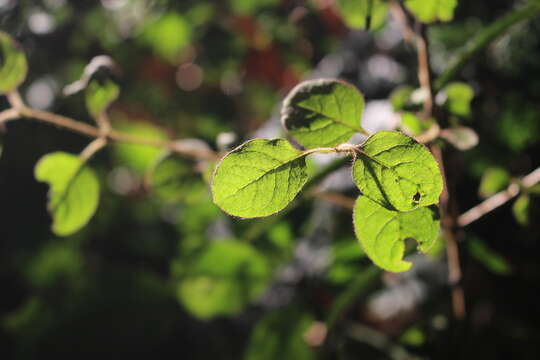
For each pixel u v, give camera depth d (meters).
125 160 0.70
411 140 0.30
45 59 0.69
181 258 0.56
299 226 0.55
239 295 0.56
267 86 0.75
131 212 0.75
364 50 0.70
